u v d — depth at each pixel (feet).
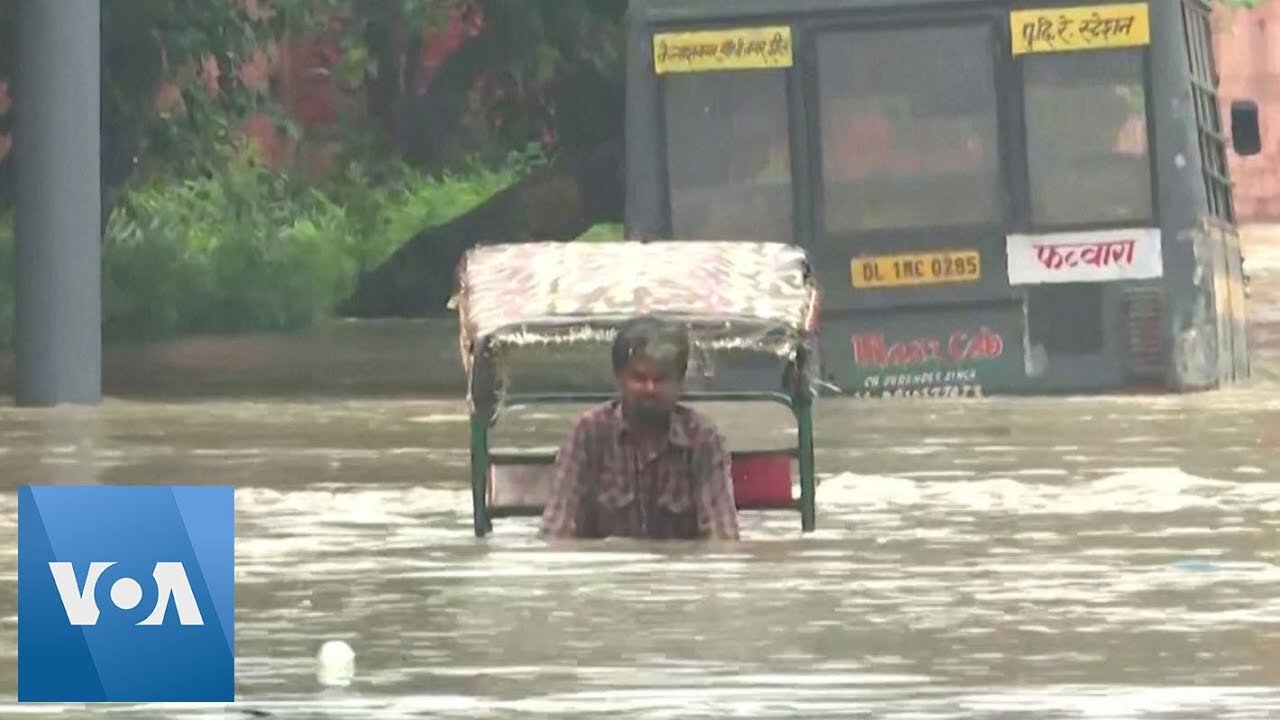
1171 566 90.22
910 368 167.12
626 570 89.92
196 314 240.32
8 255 232.32
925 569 89.76
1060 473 121.70
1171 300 165.37
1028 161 166.30
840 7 167.53
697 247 100.58
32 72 166.50
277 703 66.18
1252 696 65.92
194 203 255.29
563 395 101.96
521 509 100.68
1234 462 126.31
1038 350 166.30
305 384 187.73
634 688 67.46
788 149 167.84
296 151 268.00
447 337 230.07
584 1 225.56
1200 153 168.35
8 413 161.48
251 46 226.99
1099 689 66.95
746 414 154.81
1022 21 165.99
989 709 64.44
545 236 245.24
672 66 168.35
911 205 167.22
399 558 93.71
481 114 244.42
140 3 217.97
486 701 65.92
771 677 69.00
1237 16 445.37
